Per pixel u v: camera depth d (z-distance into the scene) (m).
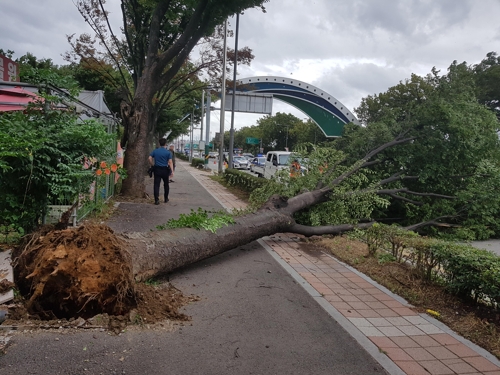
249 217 7.20
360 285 5.70
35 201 5.29
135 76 15.88
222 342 3.79
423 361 3.69
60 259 4.00
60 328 3.76
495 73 26.59
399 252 6.39
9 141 4.63
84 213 7.45
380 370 3.50
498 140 10.08
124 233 5.23
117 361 3.32
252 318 4.38
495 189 9.23
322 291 5.39
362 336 4.12
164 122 31.86
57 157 5.19
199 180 21.91
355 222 9.04
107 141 5.66
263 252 7.21
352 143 11.03
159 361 3.38
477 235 9.87
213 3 11.77
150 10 14.14
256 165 29.30
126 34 14.70
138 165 12.14
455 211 9.91
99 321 3.91
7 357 3.24
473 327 4.41
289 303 4.88
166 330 3.93
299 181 9.24
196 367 3.34
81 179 5.46
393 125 10.62
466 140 9.55
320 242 8.12
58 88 5.80
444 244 5.57
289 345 3.83
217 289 5.21
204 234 5.99
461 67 10.58
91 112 8.39
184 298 4.79
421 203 9.94
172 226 6.09
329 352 3.75
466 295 5.06
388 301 5.15
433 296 5.25
